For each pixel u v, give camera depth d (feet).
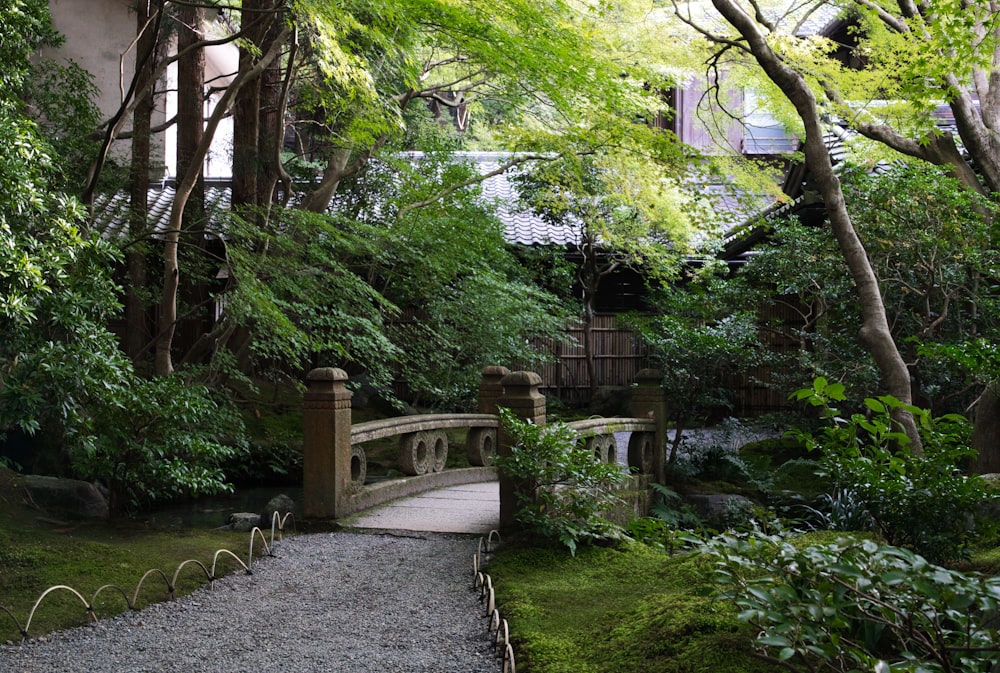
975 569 15.25
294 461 38.32
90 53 55.01
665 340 36.19
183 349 46.60
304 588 17.80
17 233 19.81
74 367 19.94
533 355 46.55
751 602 8.93
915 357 33.83
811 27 56.49
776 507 32.24
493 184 60.59
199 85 42.19
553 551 19.39
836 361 34.30
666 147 32.65
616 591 16.37
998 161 32.73
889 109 34.12
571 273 54.24
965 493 14.98
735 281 37.70
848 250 27.14
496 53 29.37
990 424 28.22
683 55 37.65
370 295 36.50
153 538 20.65
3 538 18.65
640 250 48.29
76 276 21.59
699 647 11.96
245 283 27.89
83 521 21.75
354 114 32.81
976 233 30.66
